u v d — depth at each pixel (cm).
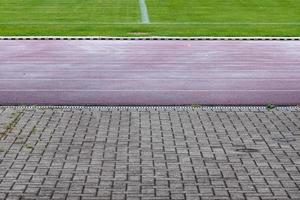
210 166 1170
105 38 3027
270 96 1859
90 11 4119
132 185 1070
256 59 2522
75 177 1109
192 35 3108
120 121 1505
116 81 2073
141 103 1753
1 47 2773
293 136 1380
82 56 2559
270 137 1370
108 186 1065
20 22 3569
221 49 2759
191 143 1318
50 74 2184
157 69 2289
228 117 1553
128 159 1210
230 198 1013
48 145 1299
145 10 4156
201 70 2278
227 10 4197
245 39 3053
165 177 1109
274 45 2888
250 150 1273
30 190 1045
